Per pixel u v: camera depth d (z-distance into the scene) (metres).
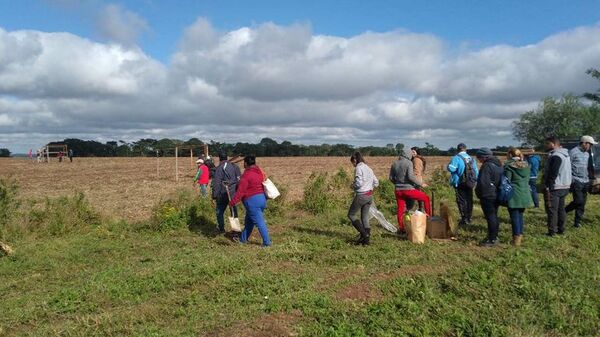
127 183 28.11
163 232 11.86
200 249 10.05
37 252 9.94
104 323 5.95
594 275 7.39
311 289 7.06
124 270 8.39
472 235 10.83
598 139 33.50
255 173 10.12
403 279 7.39
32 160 68.81
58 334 5.69
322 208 14.94
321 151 92.19
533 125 36.72
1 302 7.00
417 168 12.34
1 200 11.84
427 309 6.19
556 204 10.49
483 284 7.08
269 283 7.38
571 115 34.84
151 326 5.83
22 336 5.75
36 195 21.77
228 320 5.96
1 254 9.76
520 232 9.67
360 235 10.30
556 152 10.45
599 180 11.92
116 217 13.72
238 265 8.43
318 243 10.30
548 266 7.85
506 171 9.62
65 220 12.05
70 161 60.22
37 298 7.07
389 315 6.04
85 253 9.92
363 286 7.18
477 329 5.58
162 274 7.91
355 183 10.02
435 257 8.85
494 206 9.64
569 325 5.70
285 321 5.93
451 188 19.92
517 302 6.40
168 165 50.44
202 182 18.08
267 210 14.26
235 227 10.87
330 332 5.47
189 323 5.91
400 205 11.17
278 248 9.73
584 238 10.27
